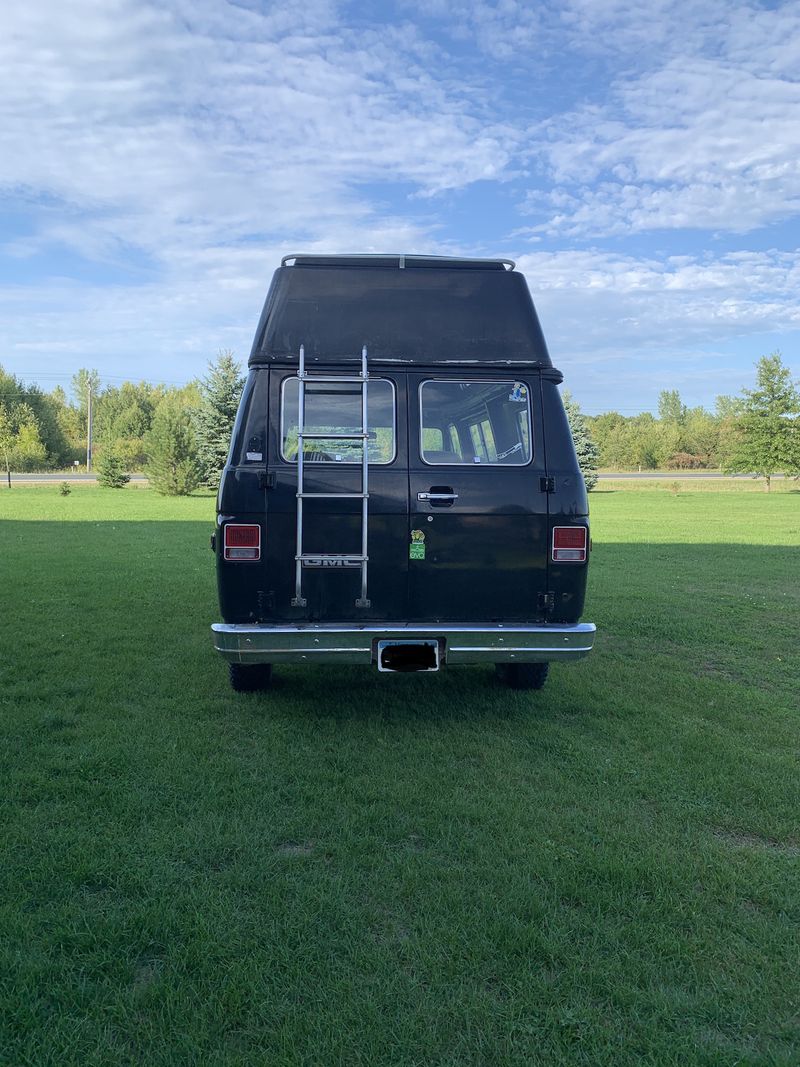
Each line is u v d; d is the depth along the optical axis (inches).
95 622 349.1
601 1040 99.3
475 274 215.6
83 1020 101.0
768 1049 98.5
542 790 176.7
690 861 143.9
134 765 186.1
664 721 228.1
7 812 158.4
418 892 131.8
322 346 207.5
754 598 439.5
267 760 191.5
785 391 1761.8
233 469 201.8
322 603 203.2
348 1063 95.1
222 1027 100.0
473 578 205.8
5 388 2974.9
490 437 209.8
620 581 498.9
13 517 906.1
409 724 222.7
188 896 128.6
